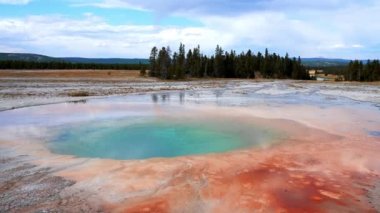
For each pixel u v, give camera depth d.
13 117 18.36
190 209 7.12
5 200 7.36
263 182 8.73
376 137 14.09
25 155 10.87
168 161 10.39
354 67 81.19
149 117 18.83
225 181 8.74
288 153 11.52
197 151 11.79
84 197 7.58
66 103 25.39
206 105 24.86
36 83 44.78
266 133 14.77
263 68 88.69
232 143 12.94
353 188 8.41
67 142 12.84
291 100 29.66
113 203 7.31
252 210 7.16
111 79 59.78
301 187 8.44
